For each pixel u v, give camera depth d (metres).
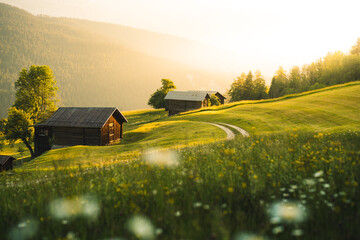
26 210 3.97
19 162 41.84
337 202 3.48
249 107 53.91
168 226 3.19
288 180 4.17
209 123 41.50
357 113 33.88
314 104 44.12
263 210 3.38
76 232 3.24
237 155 6.16
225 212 3.27
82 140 38.06
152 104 93.88
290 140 8.16
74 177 5.59
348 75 88.50
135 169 5.92
